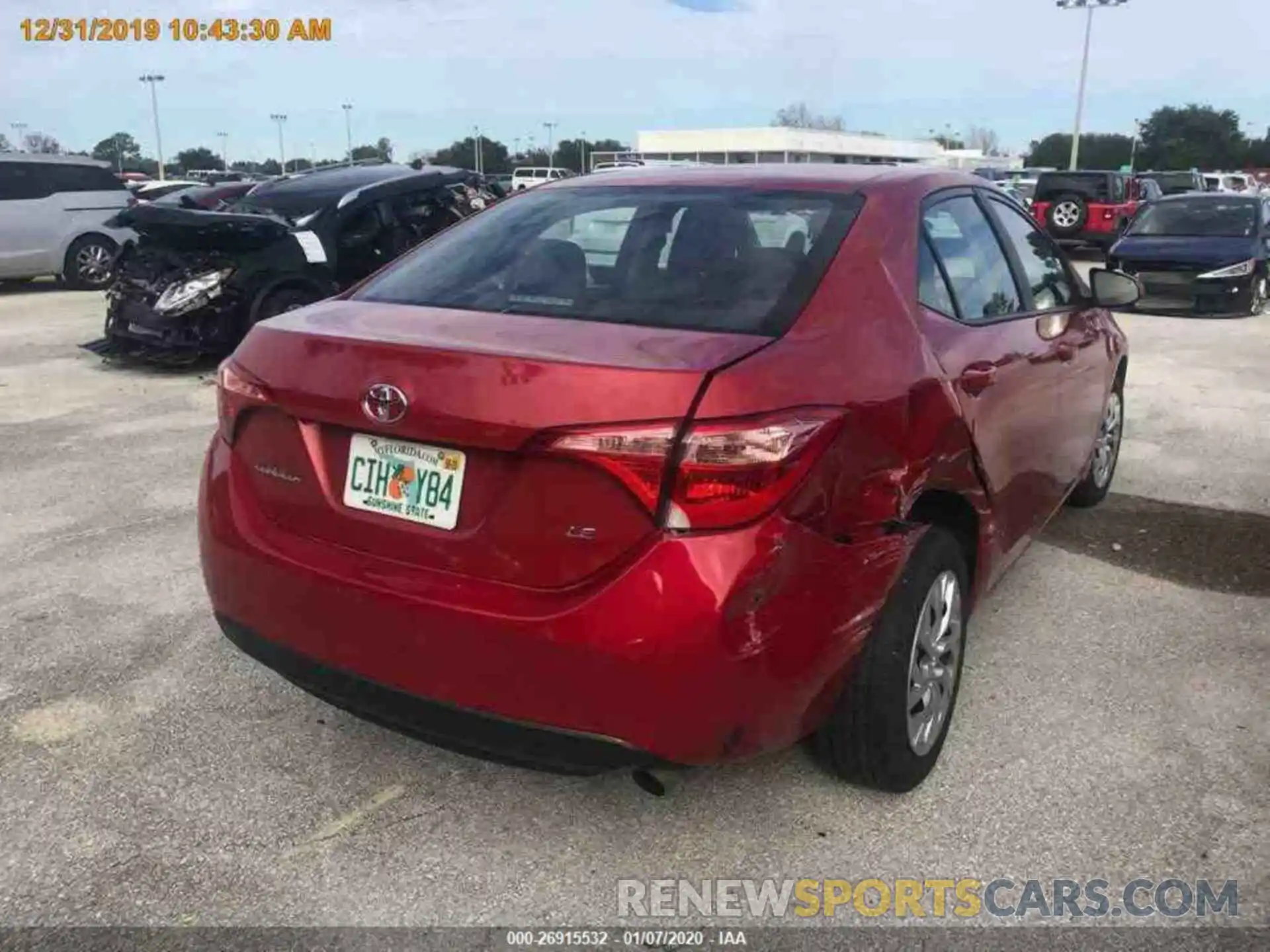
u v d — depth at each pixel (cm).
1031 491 378
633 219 308
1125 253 1350
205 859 267
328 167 1220
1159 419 750
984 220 369
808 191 313
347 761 310
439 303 290
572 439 223
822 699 250
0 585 434
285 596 265
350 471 257
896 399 262
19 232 1479
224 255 885
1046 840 275
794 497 230
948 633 303
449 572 243
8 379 873
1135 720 334
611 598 224
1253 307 1334
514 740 239
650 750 229
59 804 288
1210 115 8806
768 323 255
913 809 288
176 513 528
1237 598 430
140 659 370
